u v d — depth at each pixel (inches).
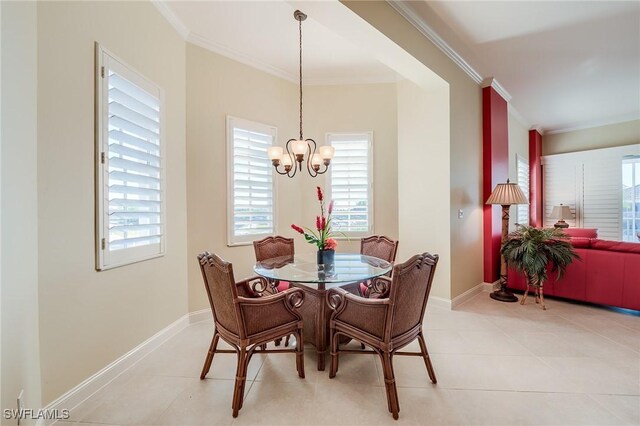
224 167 122.8
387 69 141.7
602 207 221.9
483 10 98.3
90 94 70.2
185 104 110.7
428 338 99.0
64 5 63.6
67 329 64.6
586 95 173.8
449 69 125.5
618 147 215.2
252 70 132.1
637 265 113.0
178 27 105.1
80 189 67.6
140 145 86.4
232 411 63.9
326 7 78.2
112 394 70.4
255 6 96.8
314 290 87.5
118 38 78.5
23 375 52.5
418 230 136.9
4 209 47.9
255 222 132.3
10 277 49.2
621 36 113.7
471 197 143.2
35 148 57.2
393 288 62.4
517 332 103.0
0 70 47.6
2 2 48.2
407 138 141.1
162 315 97.0
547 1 94.1
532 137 240.7
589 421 60.2
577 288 127.1
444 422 60.2
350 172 150.9
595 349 90.2
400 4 94.4
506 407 64.6
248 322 66.7
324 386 73.0
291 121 147.2
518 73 145.6
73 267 66.0
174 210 103.8
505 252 133.4
